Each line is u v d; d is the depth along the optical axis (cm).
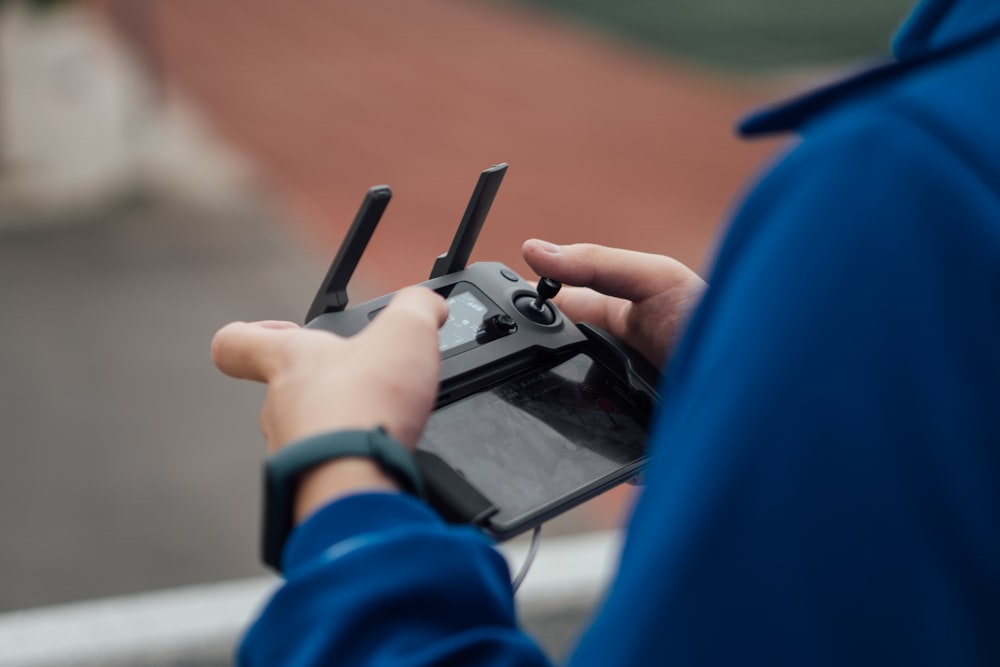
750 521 38
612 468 83
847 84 42
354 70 1845
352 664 46
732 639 38
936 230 37
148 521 536
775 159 43
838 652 38
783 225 40
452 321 93
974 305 37
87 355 738
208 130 1444
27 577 493
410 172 1360
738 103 1681
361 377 58
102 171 1181
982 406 37
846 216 38
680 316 96
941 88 39
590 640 42
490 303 95
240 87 1720
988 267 37
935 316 37
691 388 42
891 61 42
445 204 1241
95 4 1955
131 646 220
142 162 1230
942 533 37
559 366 92
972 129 38
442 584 48
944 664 38
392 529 50
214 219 1068
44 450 604
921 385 37
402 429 57
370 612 47
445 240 1121
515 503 77
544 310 96
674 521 39
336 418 56
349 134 1505
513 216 1223
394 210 1206
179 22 2100
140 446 609
